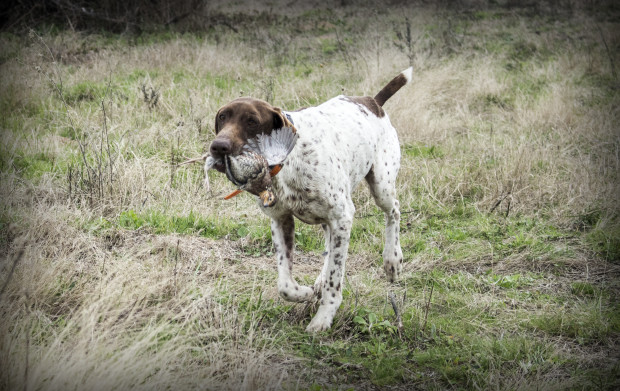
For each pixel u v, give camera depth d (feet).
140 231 17.17
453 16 49.75
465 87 31.40
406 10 52.80
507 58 37.99
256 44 39.06
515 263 16.88
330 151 13.34
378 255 17.17
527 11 52.08
